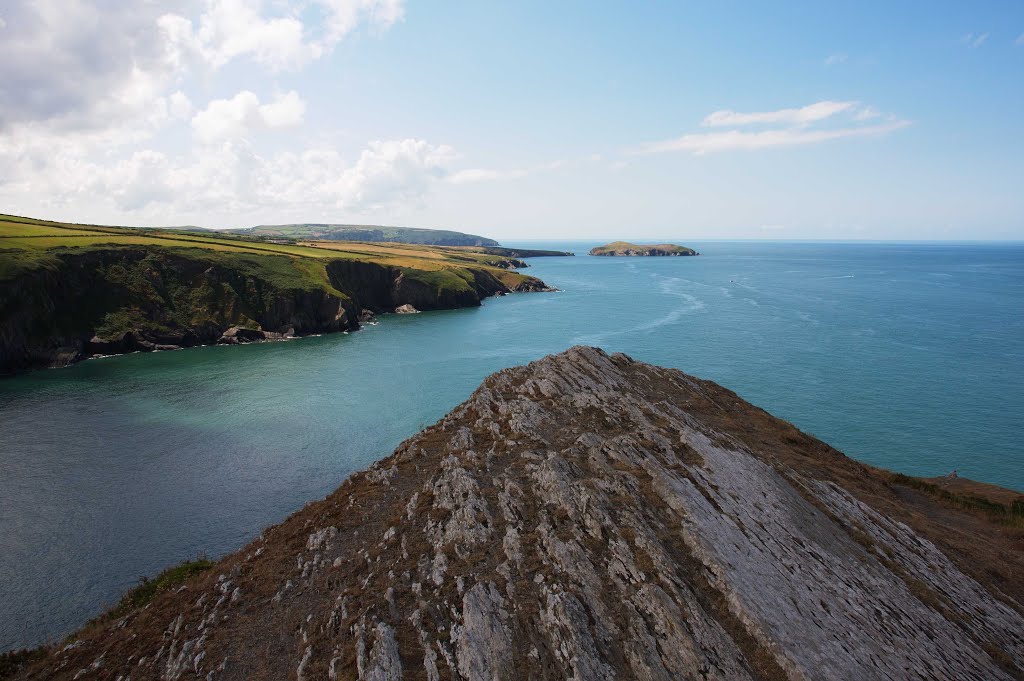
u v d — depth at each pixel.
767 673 19.95
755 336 135.50
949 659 23.03
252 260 155.25
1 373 100.62
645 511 26.92
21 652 27.33
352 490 34.53
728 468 32.16
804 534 28.39
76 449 65.56
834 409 82.00
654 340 132.12
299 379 99.75
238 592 26.20
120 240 145.62
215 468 61.09
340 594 24.50
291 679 20.69
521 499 28.69
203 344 132.38
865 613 24.05
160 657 23.14
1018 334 135.25
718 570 23.31
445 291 198.25
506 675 19.58
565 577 23.27
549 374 47.31
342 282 172.88
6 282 104.94
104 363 111.44
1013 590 28.91
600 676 19.42
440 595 23.05
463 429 38.44
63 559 43.47
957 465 64.50
